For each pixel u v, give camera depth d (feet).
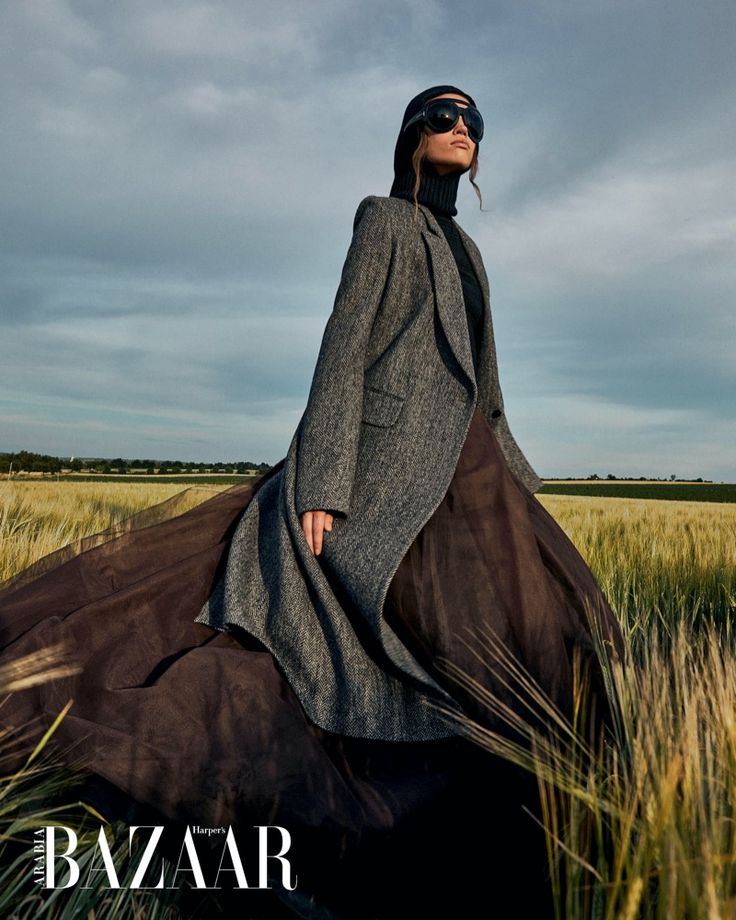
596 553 18.48
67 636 5.85
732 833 3.77
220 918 4.89
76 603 6.68
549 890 4.80
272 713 5.39
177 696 5.39
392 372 6.88
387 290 7.07
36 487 31.19
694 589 15.42
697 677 4.63
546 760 4.80
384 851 4.92
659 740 4.21
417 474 6.52
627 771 4.54
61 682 5.44
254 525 7.00
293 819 4.83
